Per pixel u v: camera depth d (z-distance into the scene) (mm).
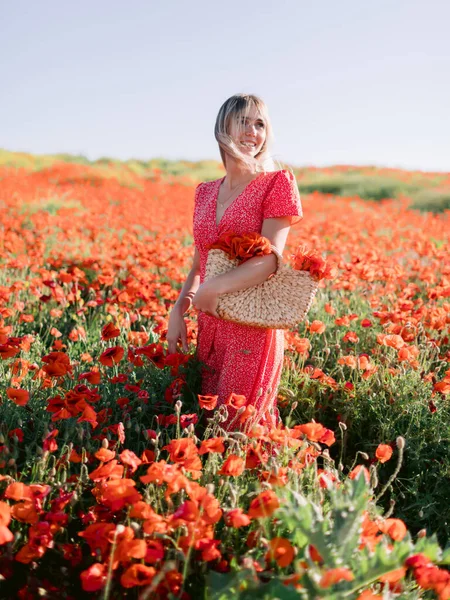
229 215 2576
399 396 2971
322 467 2854
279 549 1562
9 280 5133
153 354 2701
